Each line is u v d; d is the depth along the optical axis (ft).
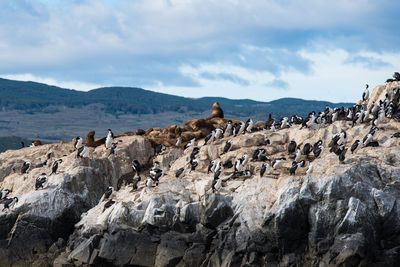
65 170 287.07
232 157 279.28
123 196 261.85
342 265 211.00
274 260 224.12
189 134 355.97
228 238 228.22
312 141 281.95
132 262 236.02
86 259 238.27
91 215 259.19
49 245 260.01
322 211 219.41
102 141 343.87
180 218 235.81
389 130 270.05
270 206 226.79
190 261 231.71
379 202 220.64
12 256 256.52
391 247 220.43
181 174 258.78
